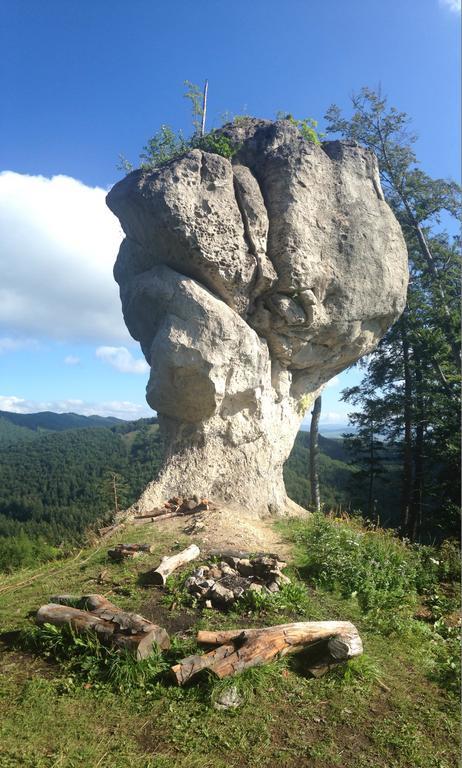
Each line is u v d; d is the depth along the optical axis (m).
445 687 5.25
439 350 19.50
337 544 8.29
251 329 11.10
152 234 10.72
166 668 4.92
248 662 4.89
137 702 4.54
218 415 11.30
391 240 12.63
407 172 22.47
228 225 10.66
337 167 12.16
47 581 7.45
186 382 10.65
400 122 22.47
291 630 5.27
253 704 4.59
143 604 6.44
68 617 5.48
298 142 11.78
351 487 22.62
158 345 10.52
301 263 11.10
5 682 4.81
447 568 8.54
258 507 11.38
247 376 11.05
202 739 4.16
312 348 12.32
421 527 19.88
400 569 8.03
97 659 5.01
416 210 22.31
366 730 4.47
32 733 4.13
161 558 8.01
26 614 6.21
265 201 11.45
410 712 4.79
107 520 10.56
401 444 21.55
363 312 12.20
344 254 11.83
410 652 5.90
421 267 22.77
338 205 11.94
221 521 9.61
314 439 19.50
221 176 10.76
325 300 11.84
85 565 8.01
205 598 6.50
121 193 10.77
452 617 7.09
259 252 11.02
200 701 4.57
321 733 4.36
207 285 10.95
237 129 12.48
